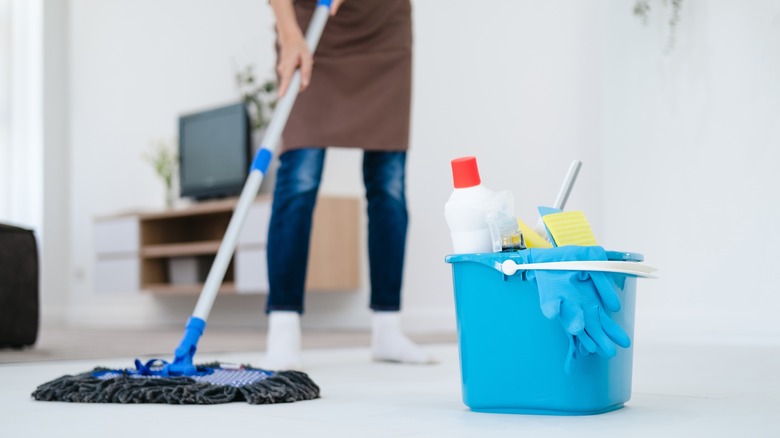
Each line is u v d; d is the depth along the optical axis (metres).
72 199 6.09
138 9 5.65
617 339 0.95
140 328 4.98
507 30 3.54
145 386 1.22
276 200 1.89
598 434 0.88
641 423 0.96
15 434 0.92
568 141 3.32
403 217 2.08
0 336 2.70
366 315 4.18
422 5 3.86
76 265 6.03
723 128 2.84
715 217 2.85
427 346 2.67
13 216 6.06
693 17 2.92
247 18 4.92
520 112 3.49
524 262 0.99
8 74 6.08
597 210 3.22
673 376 1.61
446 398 1.26
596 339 0.95
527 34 3.47
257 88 4.83
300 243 1.86
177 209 4.71
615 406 1.07
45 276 6.01
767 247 2.74
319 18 1.73
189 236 5.16
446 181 3.74
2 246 2.73
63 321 6.06
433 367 1.91
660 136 2.99
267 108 4.70
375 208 2.07
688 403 1.16
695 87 2.91
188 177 4.96
